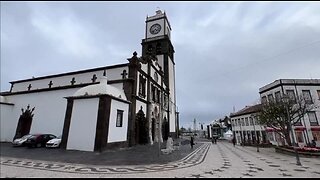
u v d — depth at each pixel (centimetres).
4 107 2695
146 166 1034
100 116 1705
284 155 1758
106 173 849
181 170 948
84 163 1083
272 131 3384
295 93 3091
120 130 1950
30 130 2511
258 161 1310
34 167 940
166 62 4259
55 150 1678
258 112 2662
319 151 1639
